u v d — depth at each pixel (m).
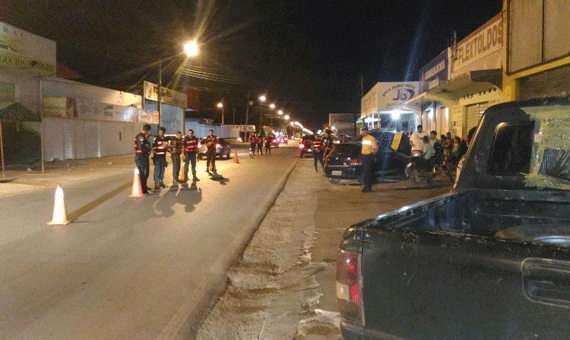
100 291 5.98
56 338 4.68
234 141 78.19
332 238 8.39
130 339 4.68
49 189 15.66
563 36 10.78
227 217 10.77
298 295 5.71
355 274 2.56
